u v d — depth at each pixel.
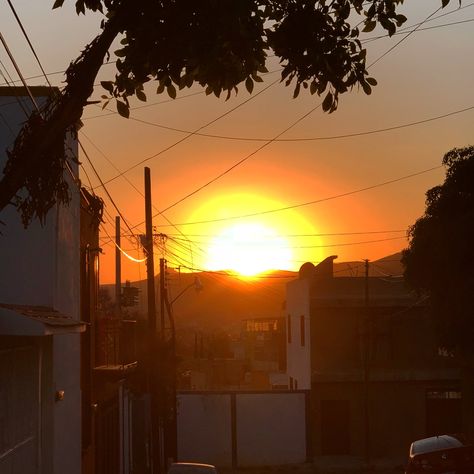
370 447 81.19
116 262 65.00
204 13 14.71
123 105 15.57
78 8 15.10
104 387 45.31
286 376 108.50
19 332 20.39
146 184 57.03
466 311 53.38
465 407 77.81
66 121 14.86
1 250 27.83
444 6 15.89
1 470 20.86
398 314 81.19
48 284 27.77
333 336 82.62
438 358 81.75
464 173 53.59
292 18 15.86
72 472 31.31
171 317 73.00
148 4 14.73
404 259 56.78
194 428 83.06
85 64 14.85
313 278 83.50
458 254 52.75
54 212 27.89
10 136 27.84
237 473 77.75
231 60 15.66
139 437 70.44
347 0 16.02
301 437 82.25
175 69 15.39
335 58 16.12
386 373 81.38
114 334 45.81
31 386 24.72
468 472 37.59
